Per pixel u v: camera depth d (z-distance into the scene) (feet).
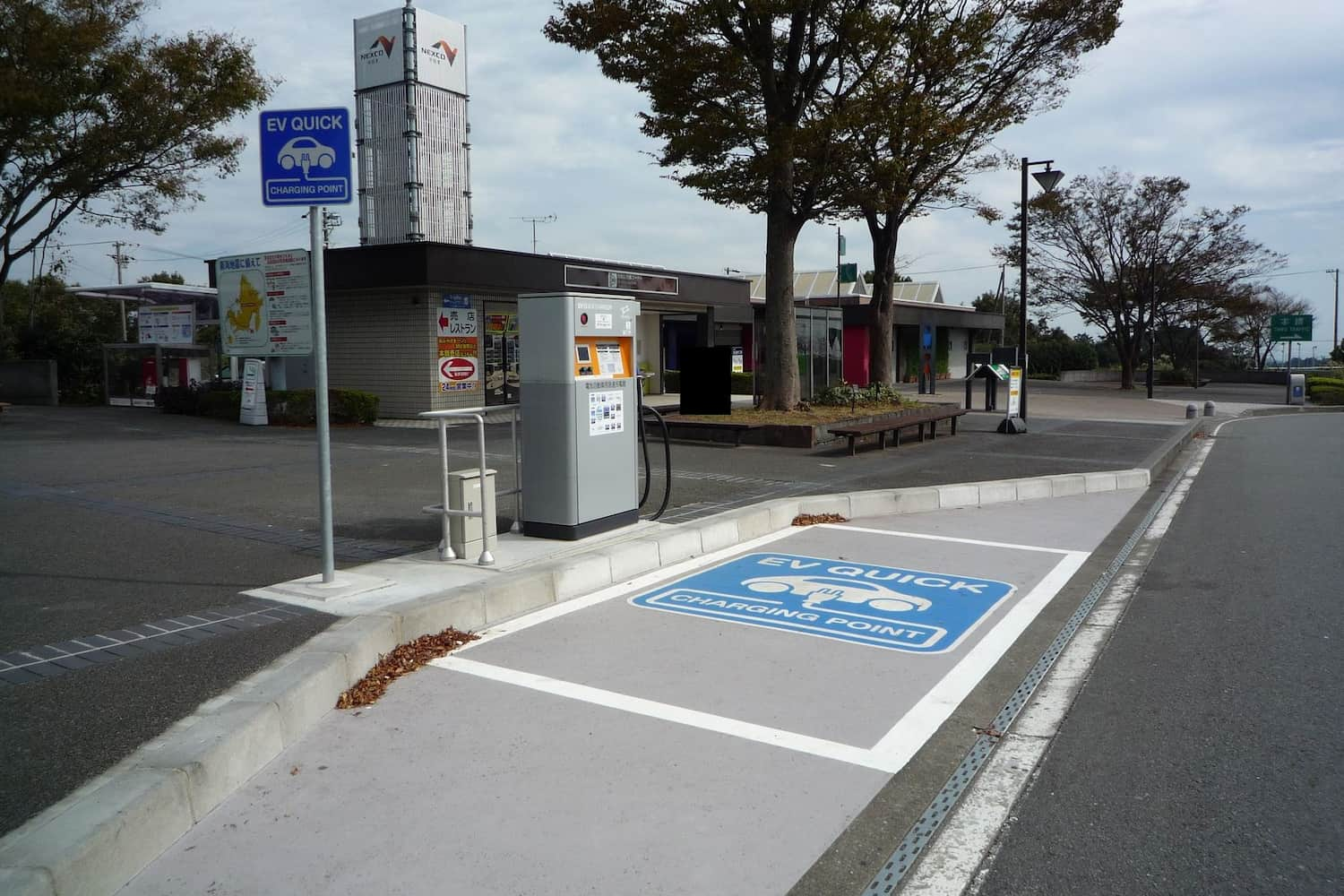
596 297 23.63
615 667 15.74
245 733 11.48
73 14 70.95
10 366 84.02
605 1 49.67
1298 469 45.37
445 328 69.10
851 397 62.69
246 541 24.20
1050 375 187.73
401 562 21.26
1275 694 14.69
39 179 74.90
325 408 18.65
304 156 17.98
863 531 28.17
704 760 12.12
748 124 52.03
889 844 10.10
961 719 13.65
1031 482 35.14
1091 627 18.56
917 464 43.45
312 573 20.56
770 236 58.34
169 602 18.06
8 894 7.82
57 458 42.63
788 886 9.23
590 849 9.87
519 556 21.54
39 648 15.20
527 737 12.78
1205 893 9.27
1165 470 45.29
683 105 53.21
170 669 14.14
